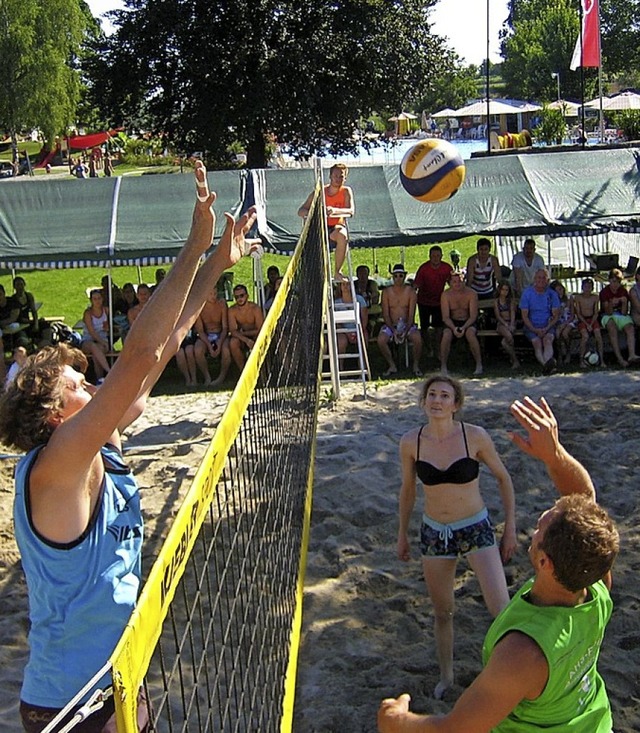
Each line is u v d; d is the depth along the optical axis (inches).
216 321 505.4
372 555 263.0
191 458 354.0
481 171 552.4
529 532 274.1
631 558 252.5
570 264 682.8
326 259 424.5
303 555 198.2
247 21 1137.4
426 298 523.5
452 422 187.9
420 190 347.3
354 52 1195.3
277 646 148.0
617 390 423.2
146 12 1171.9
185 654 200.8
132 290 546.3
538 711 101.3
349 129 1262.3
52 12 2023.9
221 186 546.9
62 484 94.9
